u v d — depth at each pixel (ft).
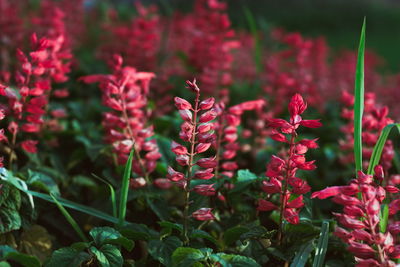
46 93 4.84
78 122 5.47
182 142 5.09
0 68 5.65
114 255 3.68
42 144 4.77
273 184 3.78
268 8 29.91
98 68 7.22
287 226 3.91
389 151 4.20
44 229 4.11
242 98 6.86
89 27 9.50
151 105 5.24
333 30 27.99
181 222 4.09
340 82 7.43
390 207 3.63
